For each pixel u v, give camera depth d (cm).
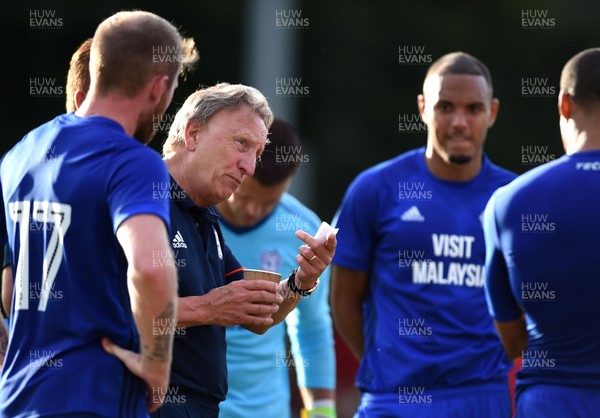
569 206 1478
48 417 1180
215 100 1398
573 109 1520
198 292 1389
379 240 2014
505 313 1625
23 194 1241
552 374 1506
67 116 1259
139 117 1248
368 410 1972
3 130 5675
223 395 1440
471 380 1928
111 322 1199
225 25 6116
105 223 1187
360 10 6512
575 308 1477
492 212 1571
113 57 1223
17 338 1236
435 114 1980
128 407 1195
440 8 6644
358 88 6488
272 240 2067
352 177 6450
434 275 1961
